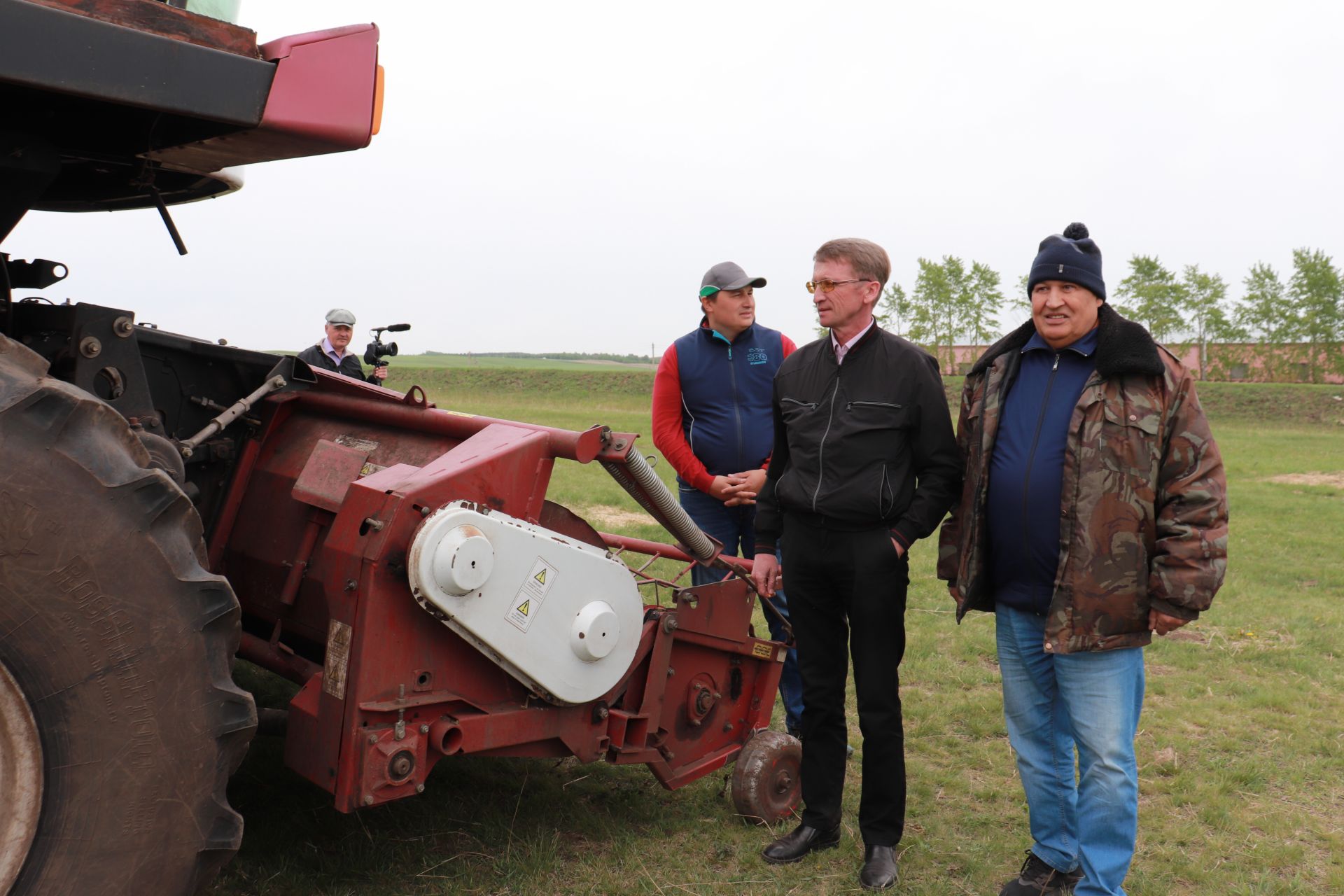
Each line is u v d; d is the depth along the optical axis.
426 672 2.63
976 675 5.54
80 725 1.95
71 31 2.01
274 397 3.42
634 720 3.29
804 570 3.32
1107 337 2.78
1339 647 6.30
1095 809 2.85
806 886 3.19
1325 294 69.25
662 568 7.61
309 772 2.59
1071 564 2.80
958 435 3.24
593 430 2.88
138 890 2.05
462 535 2.50
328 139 2.46
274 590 3.21
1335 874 3.40
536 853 3.17
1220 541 2.67
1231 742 4.59
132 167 2.90
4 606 1.85
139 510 1.99
